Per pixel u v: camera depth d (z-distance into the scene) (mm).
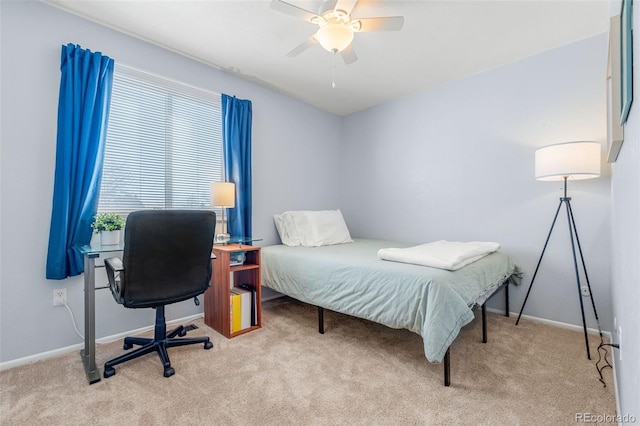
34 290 1931
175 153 2631
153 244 1692
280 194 3475
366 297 1919
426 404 1482
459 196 3104
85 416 1396
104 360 1929
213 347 2109
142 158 2436
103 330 2213
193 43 2463
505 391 1583
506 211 2791
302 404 1486
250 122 3066
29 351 1912
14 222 1869
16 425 1339
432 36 2328
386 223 3756
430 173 3330
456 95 3111
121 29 2268
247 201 3027
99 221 1989
